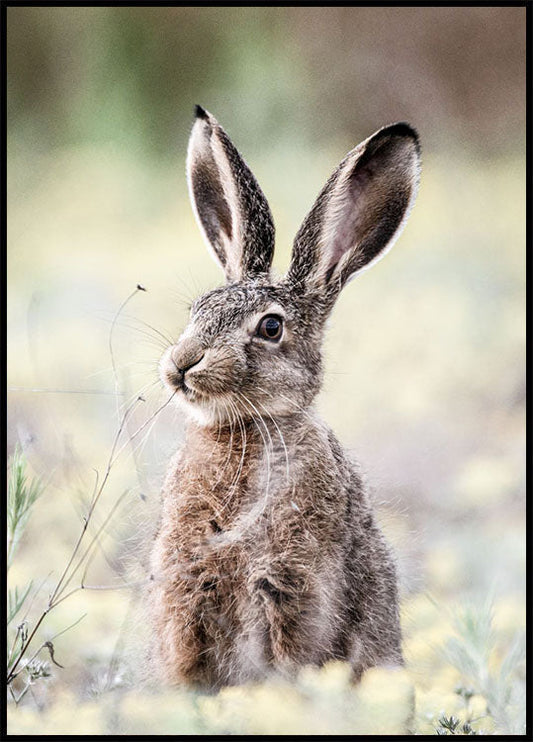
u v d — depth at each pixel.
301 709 7.45
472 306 18.22
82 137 26.84
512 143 25.88
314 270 9.37
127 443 9.89
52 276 19.28
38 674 8.25
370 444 14.30
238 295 8.92
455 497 13.14
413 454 14.09
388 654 8.98
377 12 27.34
